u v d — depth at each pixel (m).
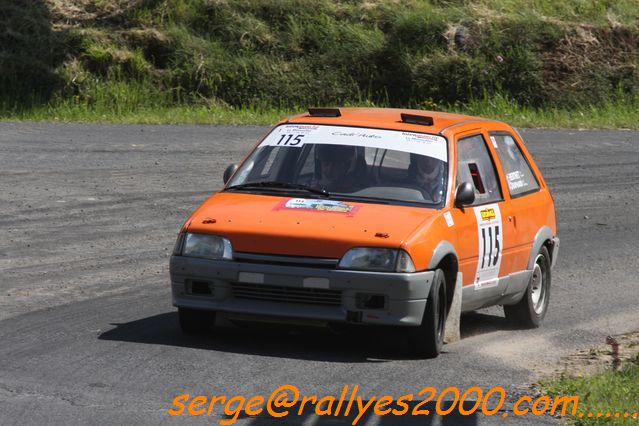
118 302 22.58
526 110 64.50
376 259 17.64
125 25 69.75
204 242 18.19
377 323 17.62
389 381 16.78
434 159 20.19
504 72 66.88
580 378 17.39
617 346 19.95
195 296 18.19
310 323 17.86
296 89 66.38
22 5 69.56
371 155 20.17
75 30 67.75
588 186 41.75
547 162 46.16
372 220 18.41
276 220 18.34
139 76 66.19
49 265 26.45
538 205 23.25
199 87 66.12
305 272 17.58
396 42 68.69
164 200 35.97
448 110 65.56
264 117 59.25
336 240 17.75
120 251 28.58
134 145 46.50
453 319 19.61
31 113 60.06
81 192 36.56
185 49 67.75
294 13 71.50
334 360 17.95
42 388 15.31
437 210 19.23
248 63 67.19
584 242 33.19
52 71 64.44
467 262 19.83
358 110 22.44
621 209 38.19
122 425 13.69
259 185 19.91
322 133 20.78
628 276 28.98
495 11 72.19
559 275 28.84
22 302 22.28
